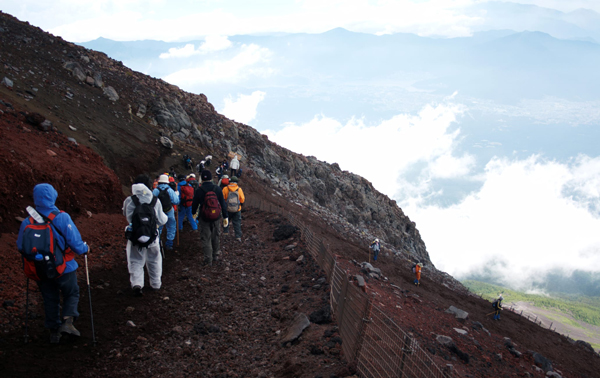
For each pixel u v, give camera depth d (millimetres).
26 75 24516
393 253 36906
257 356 5273
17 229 8102
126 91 37625
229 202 11367
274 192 40156
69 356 4766
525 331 21438
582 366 18219
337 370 4520
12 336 4898
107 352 5027
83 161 12594
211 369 4930
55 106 22797
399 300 10133
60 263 4676
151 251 7129
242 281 8516
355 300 4988
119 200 12609
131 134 28953
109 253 8977
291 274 8750
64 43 35625
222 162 35438
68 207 10125
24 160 9336
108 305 6387
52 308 4832
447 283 33312
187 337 5789
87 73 32781
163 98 41000
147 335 5676
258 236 12516
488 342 9672
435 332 8281
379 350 4176
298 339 5578
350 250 22984
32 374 4234
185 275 8320
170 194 9922
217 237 9594
